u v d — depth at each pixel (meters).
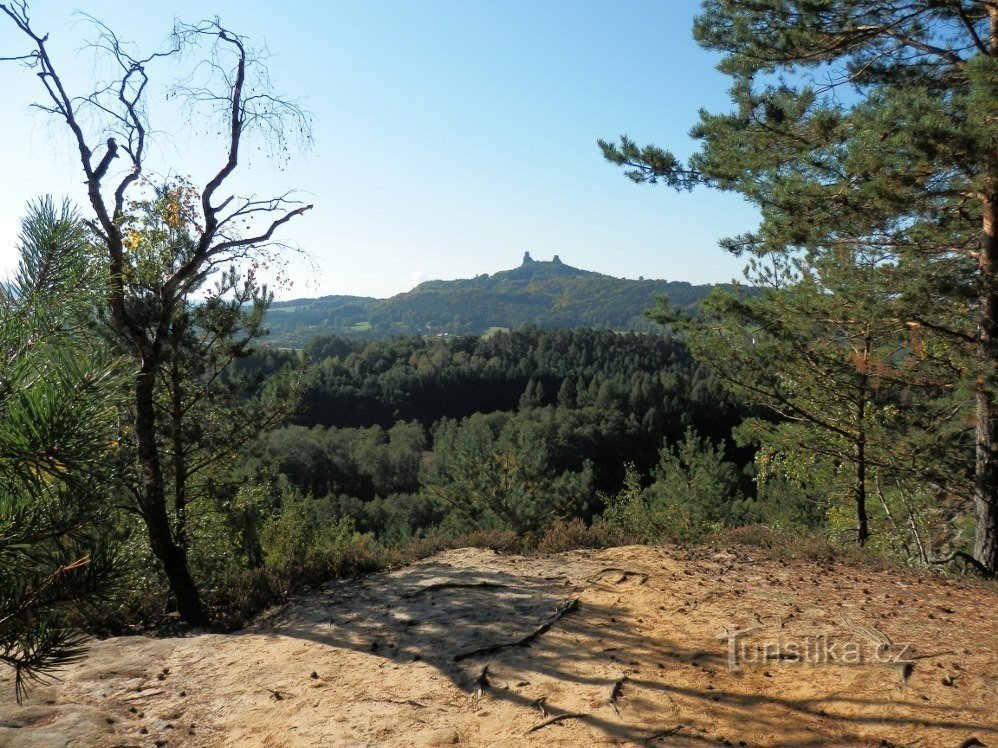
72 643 2.04
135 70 7.65
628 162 9.57
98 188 6.98
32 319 2.01
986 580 6.95
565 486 19.73
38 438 1.75
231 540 12.10
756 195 8.39
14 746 3.69
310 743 3.76
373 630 5.59
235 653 5.20
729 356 10.62
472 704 4.15
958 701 3.91
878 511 12.65
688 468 20.86
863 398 10.19
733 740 3.60
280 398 10.80
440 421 85.38
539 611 5.82
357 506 48.78
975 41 7.79
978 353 7.79
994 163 6.67
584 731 3.74
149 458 7.61
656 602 5.99
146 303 8.47
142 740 3.85
